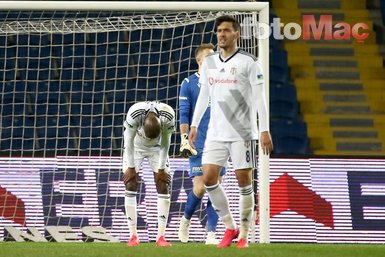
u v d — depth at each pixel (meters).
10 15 53.00
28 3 38.19
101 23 43.84
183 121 33.34
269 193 38.00
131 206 31.27
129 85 51.88
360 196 39.56
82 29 44.00
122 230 39.25
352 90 60.47
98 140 50.31
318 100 59.75
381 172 39.84
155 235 38.88
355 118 58.53
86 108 51.53
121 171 39.81
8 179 39.81
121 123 50.75
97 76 52.69
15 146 50.81
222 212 28.39
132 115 30.09
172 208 39.12
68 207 39.56
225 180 38.28
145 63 52.03
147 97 47.69
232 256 24.28
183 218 34.84
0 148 50.69
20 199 39.62
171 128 30.62
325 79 61.00
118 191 39.62
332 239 39.19
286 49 62.34
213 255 24.47
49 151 44.09
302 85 60.41
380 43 63.38
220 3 37.59
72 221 39.41
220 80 27.77
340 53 62.47
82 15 53.38
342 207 39.41
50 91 52.59
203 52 33.34
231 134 27.67
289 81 60.72
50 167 39.94
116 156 40.03
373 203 39.59
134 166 31.05
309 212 39.28
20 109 51.84
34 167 39.97
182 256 24.14
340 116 58.62
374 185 39.72
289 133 56.72
